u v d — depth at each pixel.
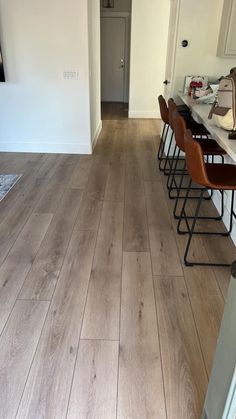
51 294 2.03
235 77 2.28
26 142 4.70
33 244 2.54
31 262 2.32
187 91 4.23
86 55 4.20
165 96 5.18
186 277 2.22
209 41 4.15
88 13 4.05
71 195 3.40
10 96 4.44
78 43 4.13
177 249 2.52
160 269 2.29
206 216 3.02
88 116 4.53
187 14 4.03
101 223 2.87
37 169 4.11
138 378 1.52
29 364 1.58
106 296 2.03
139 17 6.45
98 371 1.55
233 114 2.25
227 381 1.06
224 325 1.09
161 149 4.80
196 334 1.77
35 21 4.02
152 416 1.37
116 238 2.64
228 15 3.81
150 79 6.97
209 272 2.27
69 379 1.51
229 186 2.07
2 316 1.86
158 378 1.53
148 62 6.83
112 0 8.12
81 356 1.62
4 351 1.64
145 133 5.96
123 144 5.25
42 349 1.66
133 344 1.70
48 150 4.74
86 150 4.72
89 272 2.24
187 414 1.38
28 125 4.60
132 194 3.46
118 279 2.18
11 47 4.15
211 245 2.58
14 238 2.61
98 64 5.38
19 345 1.68
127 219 2.95
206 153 2.78
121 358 1.62
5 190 3.49
